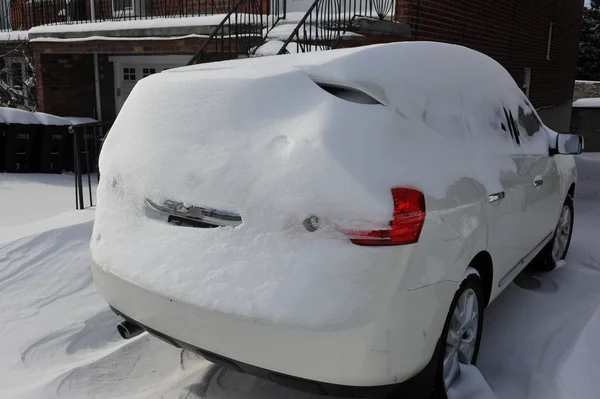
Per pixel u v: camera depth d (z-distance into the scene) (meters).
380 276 2.28
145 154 2.78
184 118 2.71
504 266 3.47
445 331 2.69
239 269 2.39
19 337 3.59
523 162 3.74
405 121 2.61
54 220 5.69
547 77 15.94
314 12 7.38
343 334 2.24
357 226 2.27
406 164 2.48
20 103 11.72
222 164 2.52
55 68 10.85
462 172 2.86
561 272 4.91
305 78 2.57
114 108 11.84
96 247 2.95
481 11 9.88
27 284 4.30
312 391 2.37
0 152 8.90
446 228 2.59
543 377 3.16
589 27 37.06
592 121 22.06
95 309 3.99
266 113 2.53
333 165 2.31
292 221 2.32
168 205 2.67
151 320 2.66
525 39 13.04
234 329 2.37
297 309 2.25
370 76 2.58
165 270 2.57
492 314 4.07
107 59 11.57
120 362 3.34
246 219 2.41
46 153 9.15
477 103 3.39
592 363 3.23
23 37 11.53
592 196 9.05
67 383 3.09
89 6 11.75
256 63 2.91
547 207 4.35
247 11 8.59
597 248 5.77
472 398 2.89
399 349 2.37
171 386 3.08
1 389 3.06
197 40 7.65
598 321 3.74
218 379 3.15
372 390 2.36
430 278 2.47
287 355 2.30
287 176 2.36
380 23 6.58
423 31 7.73
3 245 4.82
